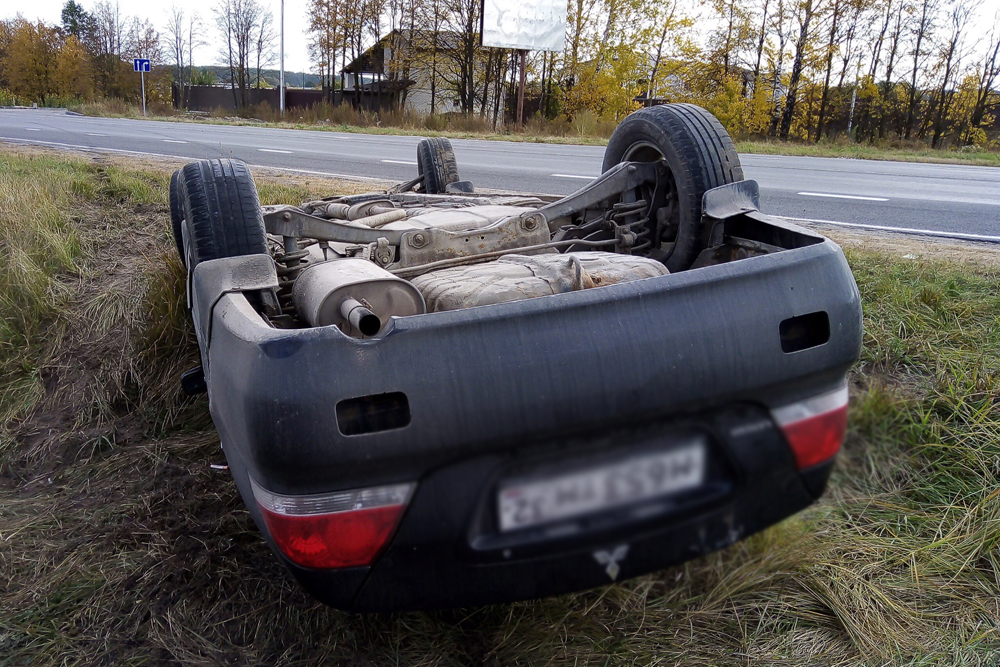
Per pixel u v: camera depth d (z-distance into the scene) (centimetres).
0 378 427
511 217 290
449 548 165
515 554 169
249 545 268
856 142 2689
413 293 214
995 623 220
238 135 1997
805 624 221
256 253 247
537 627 218
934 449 294
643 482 177
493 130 2580
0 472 358
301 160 1219
